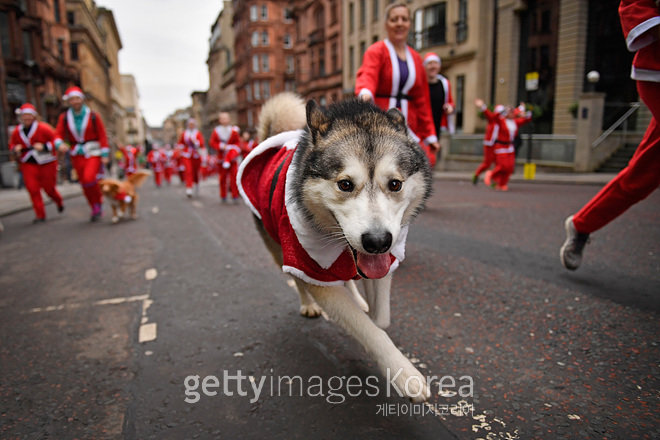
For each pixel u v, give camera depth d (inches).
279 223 82.1
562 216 239.8
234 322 114.1
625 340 92.3
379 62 159.2
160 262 180.1
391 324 106.9
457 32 900.0
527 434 66.6
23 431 73.5
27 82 1058.7
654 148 101.0
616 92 701.9
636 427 67.0
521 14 799.1
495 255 163.0
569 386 78.0
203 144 478.6
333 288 77.3
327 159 73.0
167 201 448.5
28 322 121.0
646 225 197.5
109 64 2741.1
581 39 702.5
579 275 134.3
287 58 2389.3
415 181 77.7
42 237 251.9
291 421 72.6
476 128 882.8
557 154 586.2
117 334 110.3
